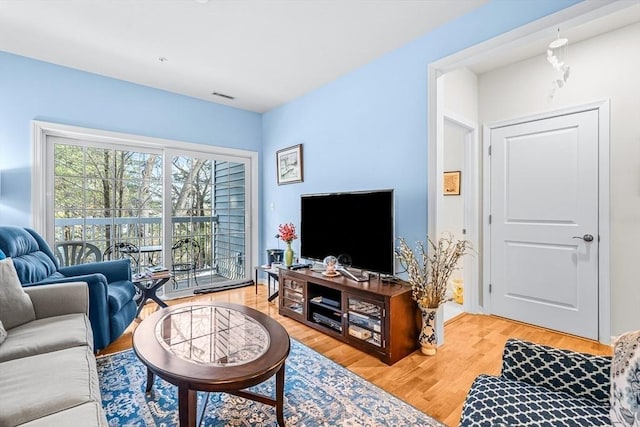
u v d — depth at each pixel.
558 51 2.73
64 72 3.06
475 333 2.74
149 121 3.59
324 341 2.57
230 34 2.53
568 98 2.69
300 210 3.75
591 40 2.57
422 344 2.33
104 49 2.76
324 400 1.75
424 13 2.25
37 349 1.42
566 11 1.78
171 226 3.86
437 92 2.45
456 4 2.15
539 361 1.12
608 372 1.01
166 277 3.25
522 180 2.97
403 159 2.67
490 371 2.09
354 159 3.14
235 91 3.74
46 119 2.97
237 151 4.35
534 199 2.89
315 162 3.65
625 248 2.42
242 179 4.51
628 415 0.80
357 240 2.73
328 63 3.01
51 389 1.10
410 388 1.88
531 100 2.91
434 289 2.31
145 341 1.52
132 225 3.66
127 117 3.44
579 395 1.03
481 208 3.26
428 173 2.48
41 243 2.54
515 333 2.74
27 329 1.63
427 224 2.48
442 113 2.49
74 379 1.18
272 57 2.90
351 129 3.18
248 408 1.68
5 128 2.79
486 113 3.21
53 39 2.59
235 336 1.61
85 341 1.56
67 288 1.92
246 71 3.19
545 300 2.84
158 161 3.84
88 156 3.38
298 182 3.91
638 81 2.36
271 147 4.42
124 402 1.71
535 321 2.90
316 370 2.09
